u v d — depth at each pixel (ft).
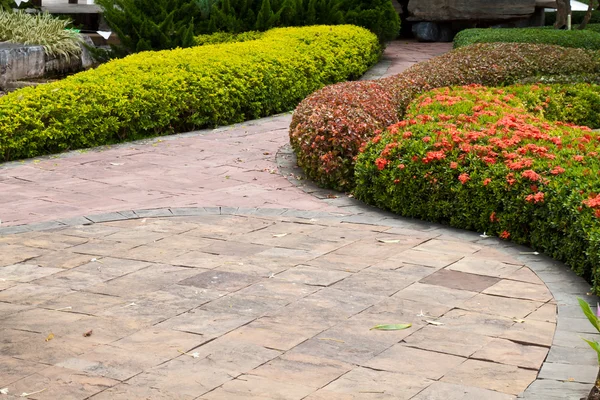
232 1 55.11
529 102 37.01
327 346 15.28
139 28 49.03
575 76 42.63
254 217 24.48
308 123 28.86
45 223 23.80
